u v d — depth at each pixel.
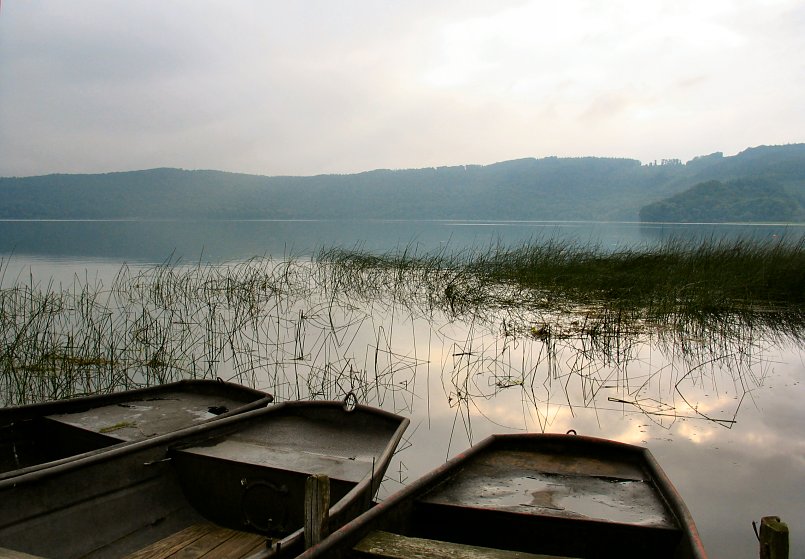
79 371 9.30
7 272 23.06
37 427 5.69
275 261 27.36
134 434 5.43
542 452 4.85
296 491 4.36
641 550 3.59
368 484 3.92
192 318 13.26
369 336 11.77
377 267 21.34
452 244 45.97
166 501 4.54
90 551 3.96
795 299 13.68
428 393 8.18
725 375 8.95
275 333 12.05
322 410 5.81
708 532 4.34
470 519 3.85
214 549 4.08
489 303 14.84
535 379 8.74
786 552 2.55
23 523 3.77
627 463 4.64
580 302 14.29
